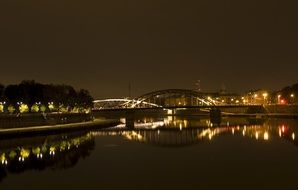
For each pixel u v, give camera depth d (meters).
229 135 161.50
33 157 107.38
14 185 74.94
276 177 75.75
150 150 118.00
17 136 148.75
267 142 131.62
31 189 72.06
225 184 71.25
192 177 77.25
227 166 87.62
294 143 127.56
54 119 198.50
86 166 91.75
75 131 185.25
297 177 75.62
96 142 141.25
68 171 86.25
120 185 72.88
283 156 99.75
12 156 109.31
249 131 178.50
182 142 139.00
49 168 90.25
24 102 197.50
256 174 78.62
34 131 156.88
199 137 157.00
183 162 94.38
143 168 87.88
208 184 71.62
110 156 106.38
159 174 81.00
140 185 72.38
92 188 71.62
